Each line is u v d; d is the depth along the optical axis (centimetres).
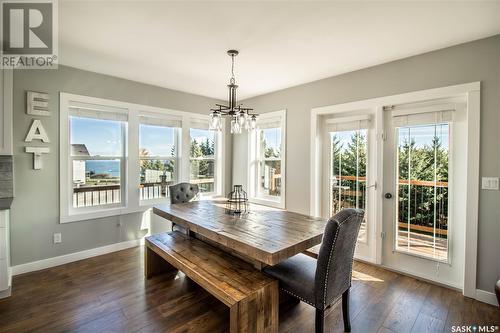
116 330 195
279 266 206
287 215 273
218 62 302
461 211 261
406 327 202
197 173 466
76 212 332
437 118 272
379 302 237
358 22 213
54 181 309
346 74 334
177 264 227
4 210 233
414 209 291
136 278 278
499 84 229
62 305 227
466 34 231
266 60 294
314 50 267
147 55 282
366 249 329
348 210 184
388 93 298
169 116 416
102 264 314
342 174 352
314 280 183
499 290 178
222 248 254
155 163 408
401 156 298
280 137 425
